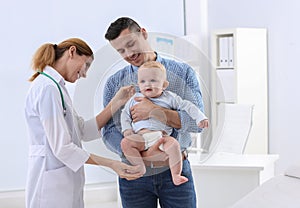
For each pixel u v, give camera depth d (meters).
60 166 2.26
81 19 4.71
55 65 2.29
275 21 4.53
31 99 2.22
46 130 2.14
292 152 4.45
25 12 4.54
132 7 4.90
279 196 2.30
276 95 4.59
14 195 4.46
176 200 2.21
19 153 4.56
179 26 5.14
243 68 4.61
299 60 4.34
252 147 4.57
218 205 3.33
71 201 2.29
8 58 4.51
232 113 3.98
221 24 5.04
